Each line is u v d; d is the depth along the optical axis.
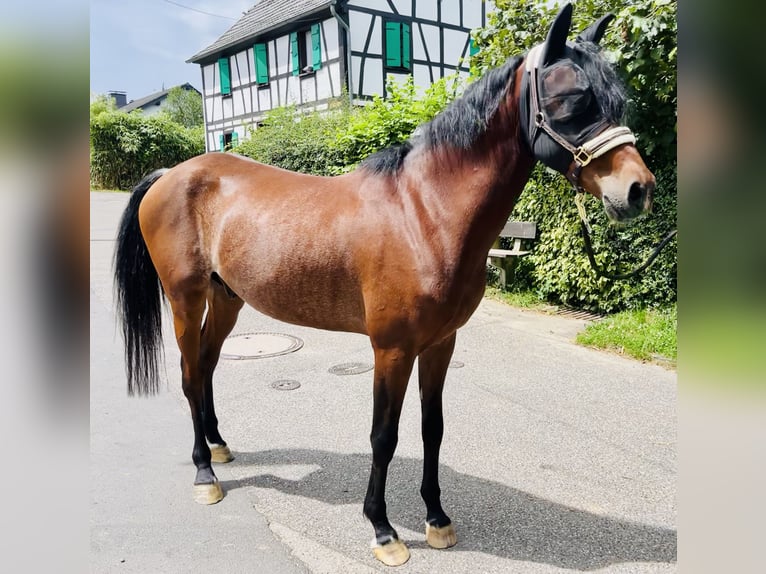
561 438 3.20
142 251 2.84
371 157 2.29
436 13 15.88
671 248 5.05
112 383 4.08
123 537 2.30
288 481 2.77
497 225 2.02
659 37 4.24
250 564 2.14
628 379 4.11
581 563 2.14
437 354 2.25
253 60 17.69
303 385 4.03
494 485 2.71
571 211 5.77
